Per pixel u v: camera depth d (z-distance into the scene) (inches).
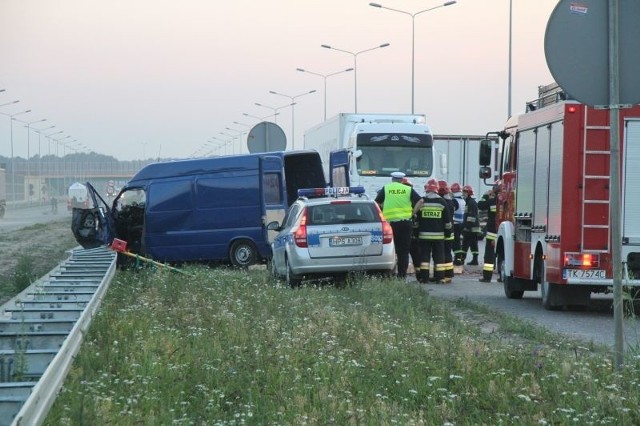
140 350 575.2
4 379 498.3
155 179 1457.9
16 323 625.6
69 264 1075.3
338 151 1755.7
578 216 877.8
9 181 7268.7
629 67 472.4
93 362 534.3
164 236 1453.0
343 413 425.4
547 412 431.5
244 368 532.7
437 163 2086.6
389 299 884.6
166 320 718.5
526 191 1004.6
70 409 406.9
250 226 1445.6
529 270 989.2
